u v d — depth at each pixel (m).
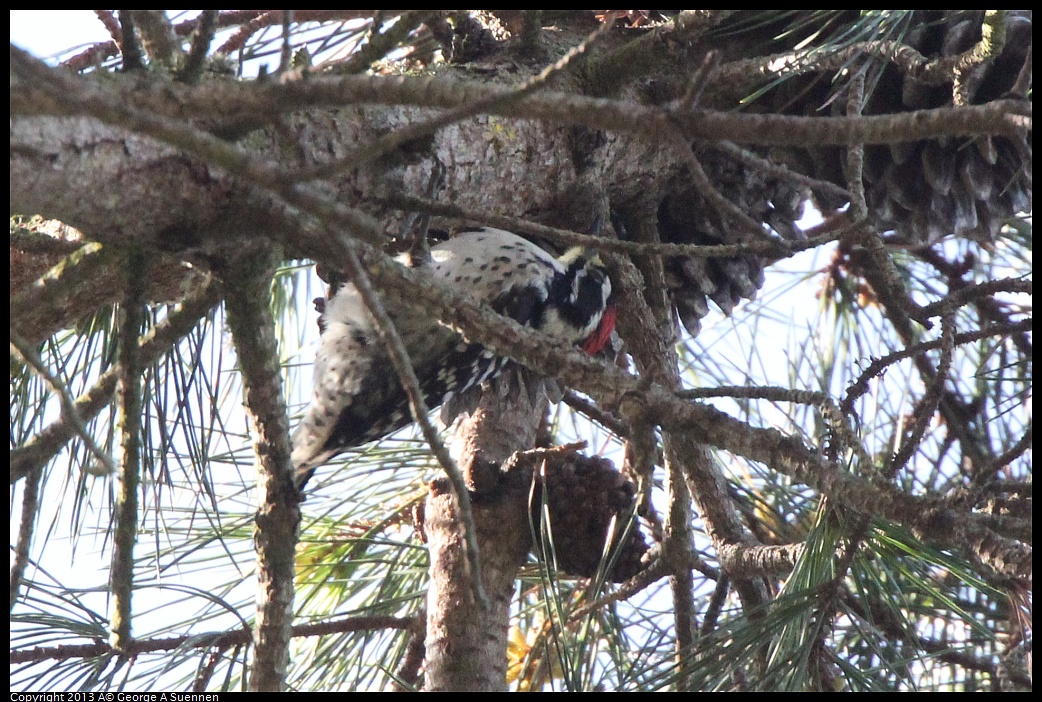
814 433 6.92
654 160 6.36
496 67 5.86
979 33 5.66
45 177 3.59
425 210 4.82
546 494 5.37
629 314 6.30
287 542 4.24
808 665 4.14
